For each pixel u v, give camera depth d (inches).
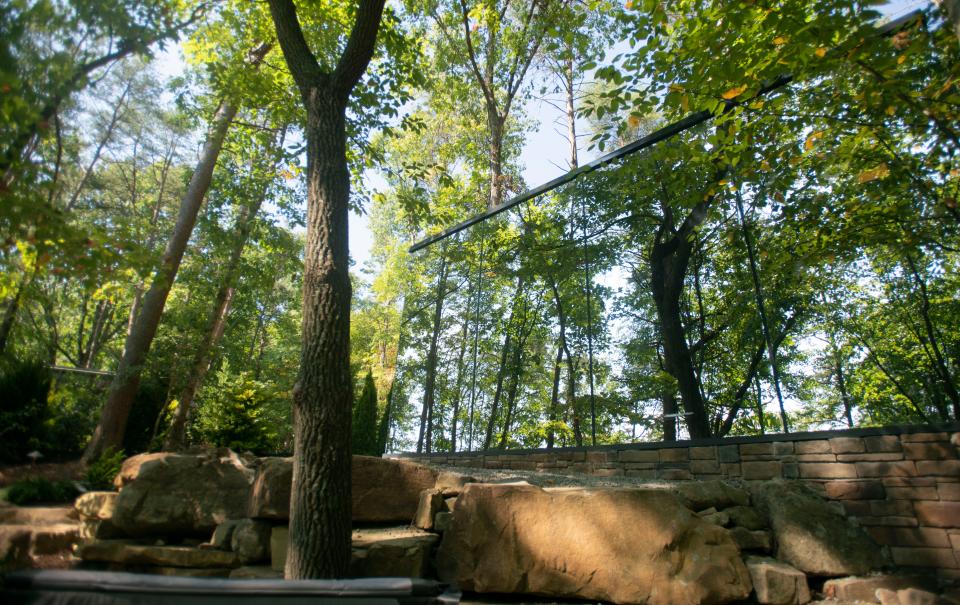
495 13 589.3
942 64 237.0
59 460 415.5
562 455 327.0
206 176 522.6
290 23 231.0
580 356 340.8
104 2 198.4
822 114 273.1
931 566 185.8
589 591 181.9
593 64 281.0
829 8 224.7
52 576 93.0
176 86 463.8
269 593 98.8
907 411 237.8
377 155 393.1
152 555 208.8
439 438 424.8
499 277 411.8
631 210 333.4
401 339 485.4
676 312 298.4
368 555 187.3
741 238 280.8
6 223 187.2
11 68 168.2
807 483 219.8
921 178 250.1
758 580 179.0
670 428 287.4
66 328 664.4
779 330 261.0
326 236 198.2
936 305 239.9
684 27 307.9
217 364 693.3
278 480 209.8
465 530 199.5
